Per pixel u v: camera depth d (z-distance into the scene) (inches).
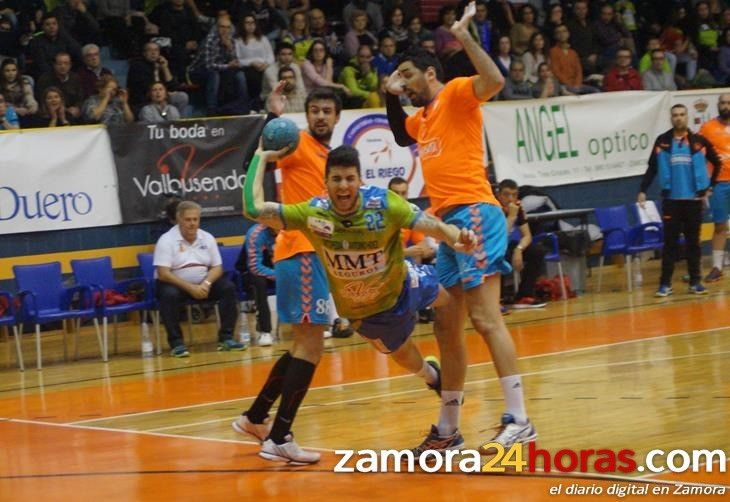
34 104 1061.1
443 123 451.8
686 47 1486.2
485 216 449.4
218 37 1152.2
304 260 459.8
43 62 1107.9
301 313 457.1
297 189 487.5
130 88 1136.2
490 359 735.1
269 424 485.4
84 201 996.6
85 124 1053.2
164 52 1205.7
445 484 396.2
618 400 550.9
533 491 376.8
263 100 1162.0
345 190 409.7
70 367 851.4
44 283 888.9
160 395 674.8
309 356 455.5
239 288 925.2
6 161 963.3
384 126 1131.9
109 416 604.7
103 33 1234.6
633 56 1438.2
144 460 470.6
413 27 1286.9
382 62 1224.8
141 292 912.3
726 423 477.7
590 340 800.9
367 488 397.1
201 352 892.6
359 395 621.0
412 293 446.6
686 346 740.7
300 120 1117.1
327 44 1263.5
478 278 443.2
